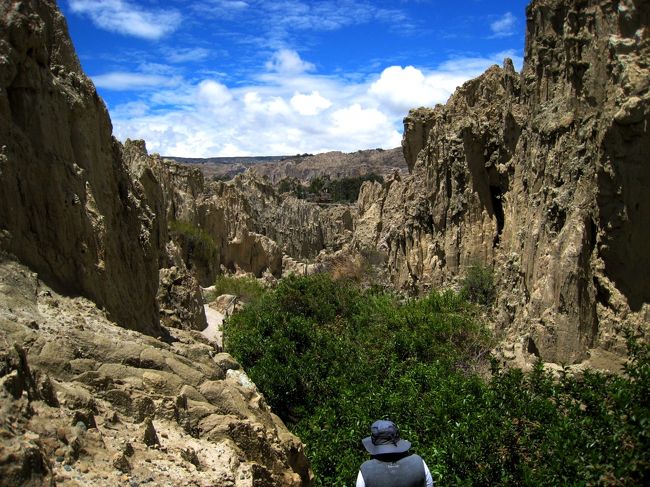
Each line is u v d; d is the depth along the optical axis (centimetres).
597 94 2034
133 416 892
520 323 2248
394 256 4447
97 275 1239
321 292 3309
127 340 1059
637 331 1788
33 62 1157
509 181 3172
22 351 738
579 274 1897
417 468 689
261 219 9969
